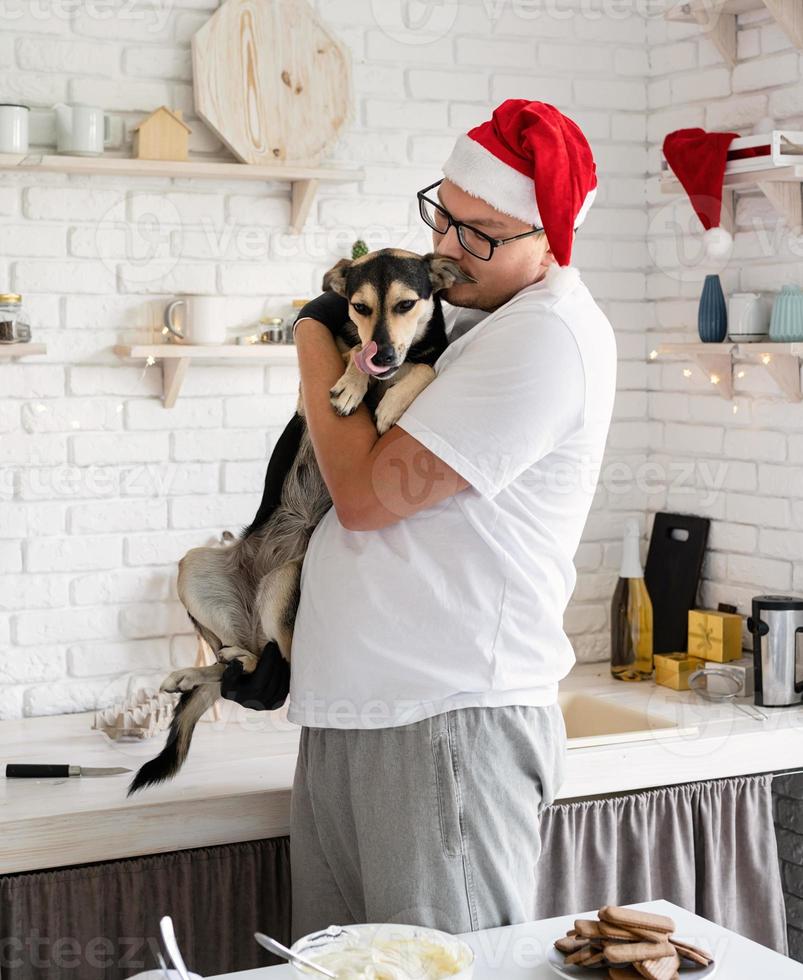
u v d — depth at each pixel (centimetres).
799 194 252
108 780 202
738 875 234
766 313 263
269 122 257
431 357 168
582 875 217
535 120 158
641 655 280
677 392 296
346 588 162
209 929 196
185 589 186
